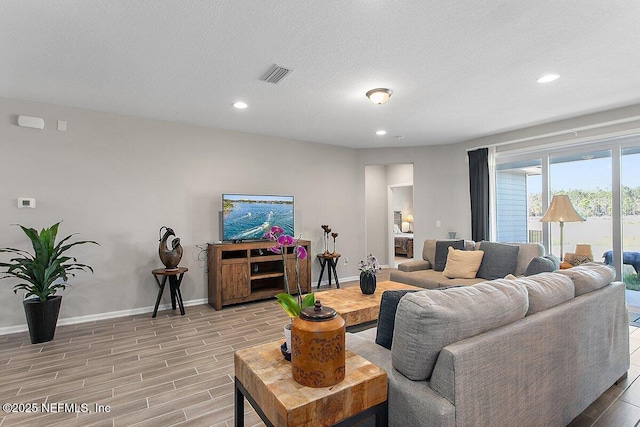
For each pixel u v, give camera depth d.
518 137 4.68
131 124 3.97
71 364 2.61
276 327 3.48
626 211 3.91
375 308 2.75
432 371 1.28
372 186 7.31
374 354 1.57
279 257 4.61
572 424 1.84
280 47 2.37
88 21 2.04
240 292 4.29
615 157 3.98
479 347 1.26
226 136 4.64
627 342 2.29
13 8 1.89
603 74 2.86
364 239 6.00
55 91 3.18
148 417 1.94
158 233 4.14
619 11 1.96
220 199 4.59
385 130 4.70
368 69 2.73
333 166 5.68
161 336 3.22
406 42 2.31
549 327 1.57
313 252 5.46
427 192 5.70
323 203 5.57
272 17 2.01
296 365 1.27
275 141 5.07
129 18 2.01
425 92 3.24
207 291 4.48
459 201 5.43
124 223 3.93
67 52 2.42
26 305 3.01
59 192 3.58
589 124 3.98
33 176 3.46
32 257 3.30
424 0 1.85
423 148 5.73
